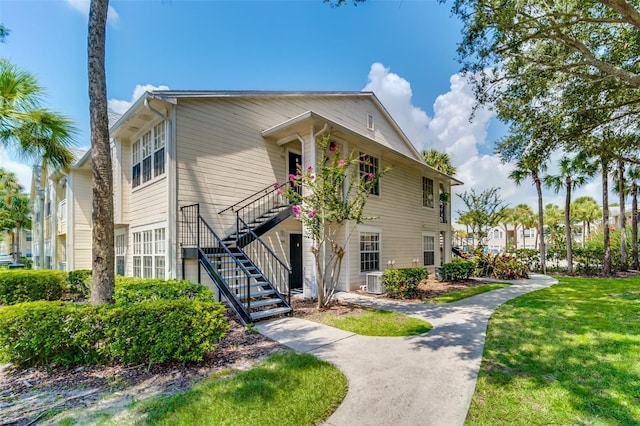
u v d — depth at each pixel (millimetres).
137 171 9758
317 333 5484
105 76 5137
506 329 5547
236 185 9039
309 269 8914
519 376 3684
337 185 7402
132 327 4039
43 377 3857
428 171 14891
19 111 5832
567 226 15125
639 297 8227
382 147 11047
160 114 7746
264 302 6723
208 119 8570
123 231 10844
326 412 2951
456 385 3490
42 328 3990
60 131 6430
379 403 3119
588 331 5250
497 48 7168
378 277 9430
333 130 9312
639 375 3611
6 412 3047
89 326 4125
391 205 12562
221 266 8000
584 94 8172
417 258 14109
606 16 7027
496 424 2764
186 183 8023
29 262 28266
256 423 2734
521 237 42094
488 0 6461
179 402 3070
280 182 10172
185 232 7906
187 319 4156
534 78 7848
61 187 15453
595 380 3523
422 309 7309
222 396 3180
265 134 9656
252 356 4418
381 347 4742
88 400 3260
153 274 8523
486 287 10508
